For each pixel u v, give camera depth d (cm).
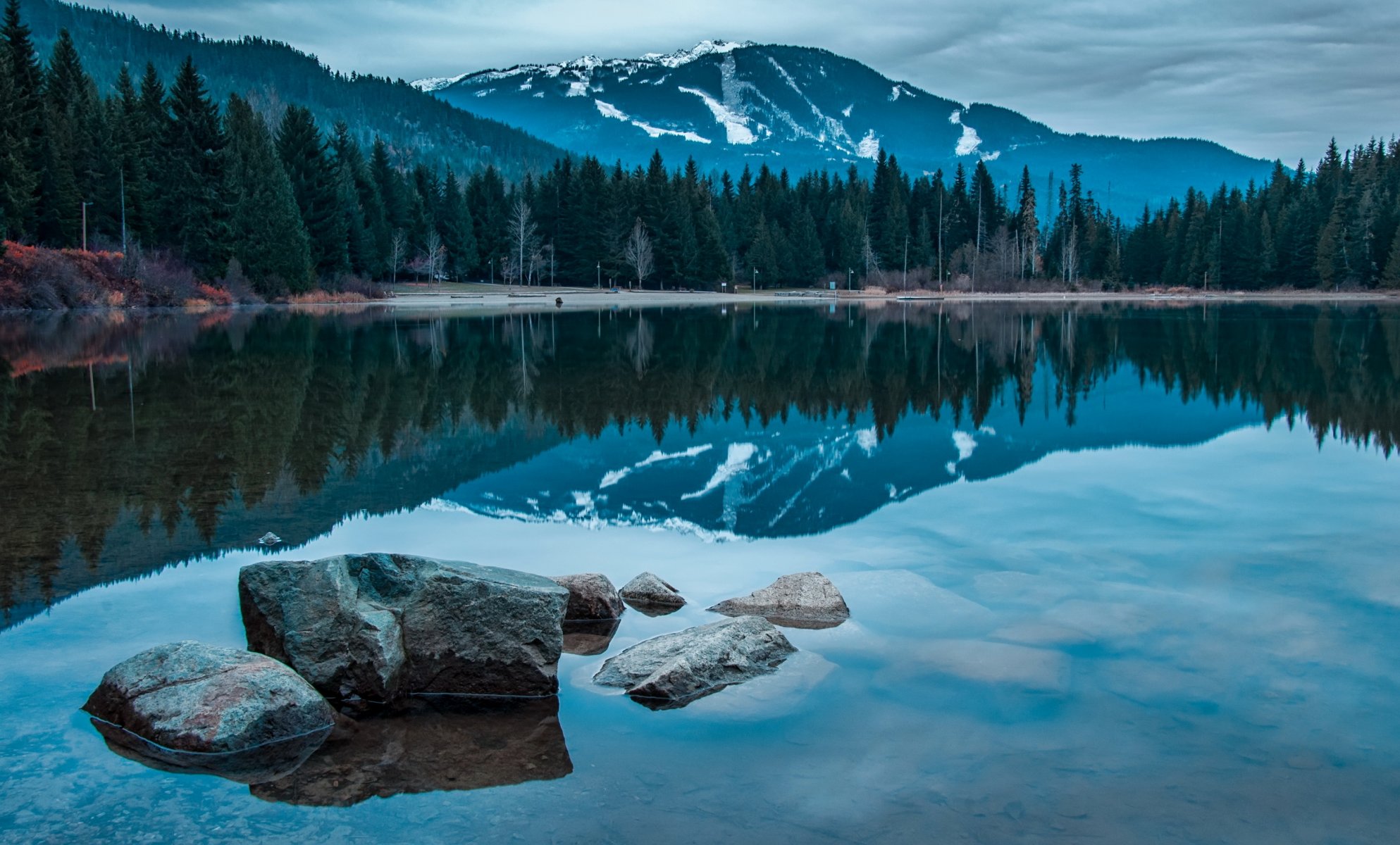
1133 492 1189
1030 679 612
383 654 604
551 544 963
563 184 10944
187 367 2588
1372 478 1259
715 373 2609
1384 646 662
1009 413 1878
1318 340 3616
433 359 2911
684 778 503
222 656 579
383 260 9131
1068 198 13550
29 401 1906
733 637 646
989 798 477
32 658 646
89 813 468
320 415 1773
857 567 880
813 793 485
